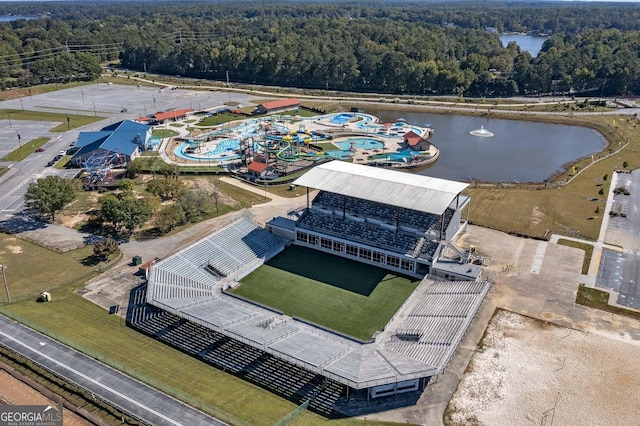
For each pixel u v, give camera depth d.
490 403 70.00
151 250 113.75
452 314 84.94
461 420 67.25
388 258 105.06
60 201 125.62
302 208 130.12
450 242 108.12
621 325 86.50
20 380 72.88
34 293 96.06
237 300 93.88
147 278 100.31
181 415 66.75
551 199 141.50
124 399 69.44
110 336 83.50
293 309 92.19
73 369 75.25
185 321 87.94
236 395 71.06
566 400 70.38
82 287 98.75
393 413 68.38
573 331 84.94
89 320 87.94
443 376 75.25
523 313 89.94
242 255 108.56
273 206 138.38
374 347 79.25
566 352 79.88
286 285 100.31
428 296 93.81
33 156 180.12
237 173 163.00
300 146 191.38
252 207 137.88
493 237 118.69
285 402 70.12
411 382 72.12
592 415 67.81
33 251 113.12
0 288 97.94
